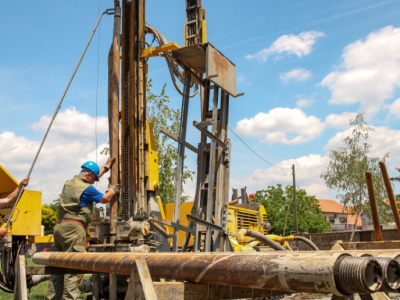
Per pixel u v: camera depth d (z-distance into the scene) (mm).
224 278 2648
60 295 5578
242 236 7910
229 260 2688
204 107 8211
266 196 44125
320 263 2217
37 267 5328
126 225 7316
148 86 17453
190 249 8328
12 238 9070
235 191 15086
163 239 8016
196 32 8398
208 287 3008
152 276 3236
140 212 7766
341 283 2143
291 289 2346
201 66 8195
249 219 10992
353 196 21203
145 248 7023
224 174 7652
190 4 8602
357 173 21266
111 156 7934
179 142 7633
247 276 2525
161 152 17016
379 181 21047
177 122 17594
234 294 3139
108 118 8164
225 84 7770
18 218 8961
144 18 8320
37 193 9391
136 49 8172
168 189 16609
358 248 6438
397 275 2248
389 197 6676
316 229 43688
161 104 17609
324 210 85250
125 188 7871
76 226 5629
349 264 2135
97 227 7809
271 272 2396
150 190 8031
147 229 7336
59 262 4684
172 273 3016
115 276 5590
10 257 8969
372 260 2137
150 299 2631
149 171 8078
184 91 7941
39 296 8906
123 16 8289
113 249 7305
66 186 5816
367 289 2092
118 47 8242
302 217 42562
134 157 7926
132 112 8016
